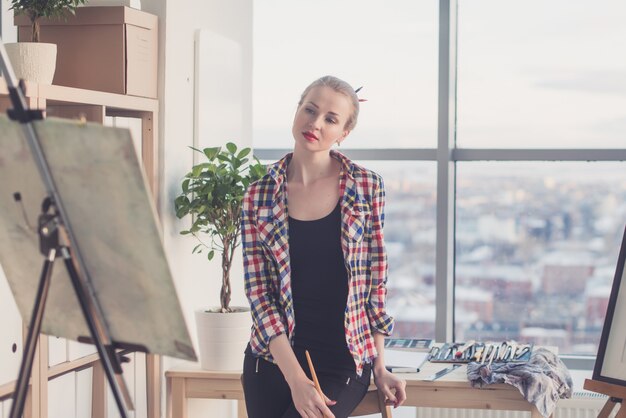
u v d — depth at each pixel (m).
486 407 2.88
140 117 3.21
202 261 3.66
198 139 3.56
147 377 3.22
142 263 1.49
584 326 4.29
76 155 1.45
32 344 1.53
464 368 3.07
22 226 1.64
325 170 2.45
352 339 2.39
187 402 3.29
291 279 2.40
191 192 3.38
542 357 3.03
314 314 2.39
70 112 2.90
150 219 1.44
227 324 3.24
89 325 1.54
